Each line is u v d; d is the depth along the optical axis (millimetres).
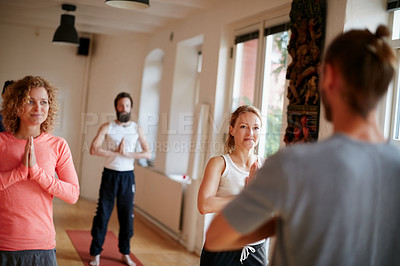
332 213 972
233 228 1062
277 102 4219
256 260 2299
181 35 6332
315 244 988
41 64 8602
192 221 5242
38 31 8562
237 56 5039
